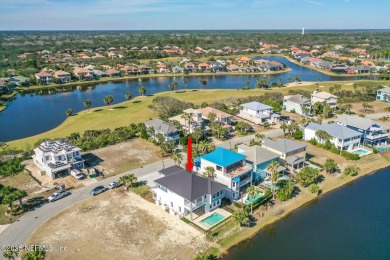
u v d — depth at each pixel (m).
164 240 62.53
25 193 73.06
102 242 61.84
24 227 66.00
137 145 109.88
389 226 69.25
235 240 63.69
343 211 74.44
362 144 110.75
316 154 103.00
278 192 77.31
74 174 86.56
